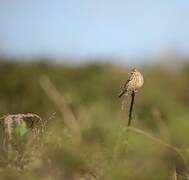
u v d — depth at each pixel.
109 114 17.25
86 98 19.94
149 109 17.67
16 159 7.47
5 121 7.77
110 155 8.09
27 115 7.87
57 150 7.67
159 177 8.35
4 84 20.06
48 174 7.49
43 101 18.61
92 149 8.24
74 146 7.92
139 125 15.65
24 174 7.25
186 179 8.64
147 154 8.81
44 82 20.14
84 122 15.67
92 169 7.89
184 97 19.72
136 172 8.17
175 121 12.34
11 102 18.28
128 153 8.75
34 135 7.71
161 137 12.47
